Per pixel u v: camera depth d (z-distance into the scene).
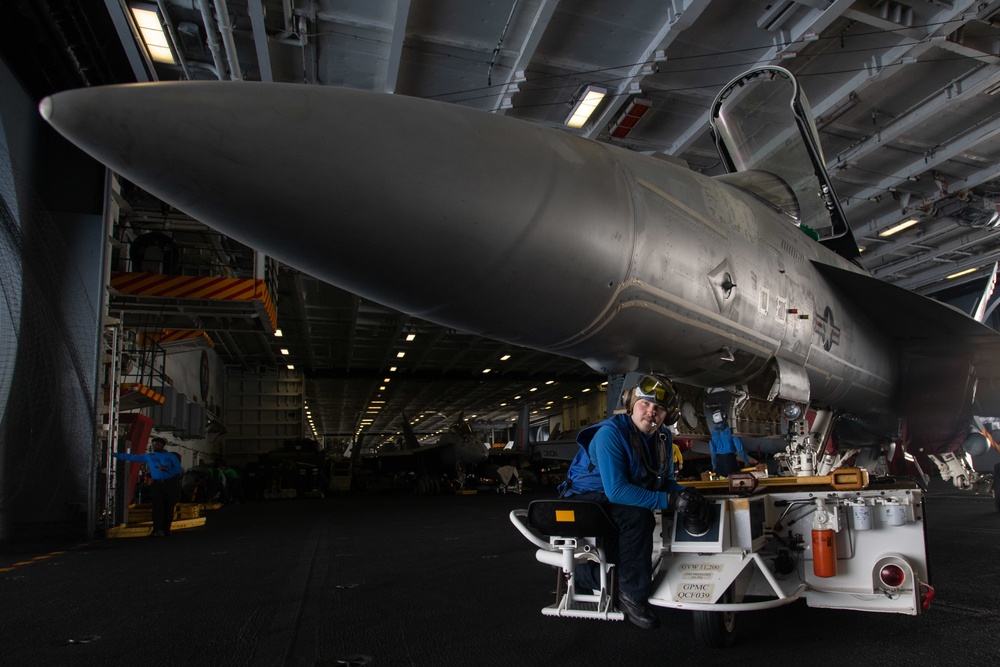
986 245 17.67
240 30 7.80
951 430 5.96
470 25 8.08
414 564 5.32
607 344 2.97
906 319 4.88
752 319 3.46
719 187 3.75
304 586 4.37
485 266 2.36
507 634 3.03
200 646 2.88
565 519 2.75
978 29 9.23
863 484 2.92
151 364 12.90
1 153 7.36
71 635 3.12
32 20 7.20
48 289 7.81
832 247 5.21
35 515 7.65
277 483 21.95
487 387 34.53
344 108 2.14
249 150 1.93
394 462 27.72
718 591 2.66
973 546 5.46
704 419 4.10
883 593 2.76
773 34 8.77
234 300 10.35
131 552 6.50
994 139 12.49
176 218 10.87
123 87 1.84
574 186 2.56
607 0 7.96
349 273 2.32
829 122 11.29
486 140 2.41
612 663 2.56
